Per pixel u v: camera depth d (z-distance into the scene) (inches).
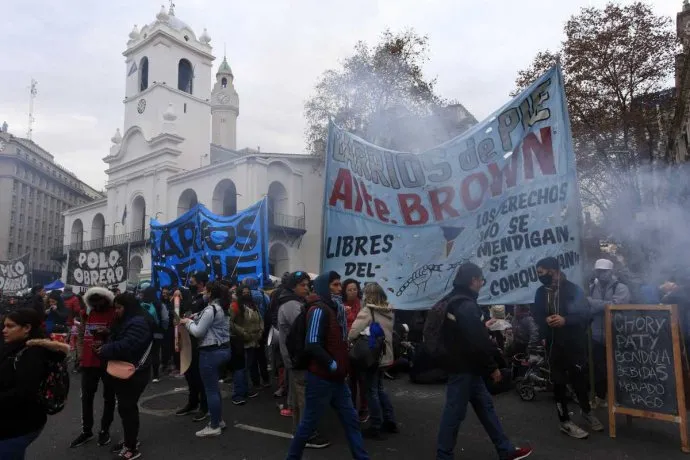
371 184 247.6
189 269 431.5
